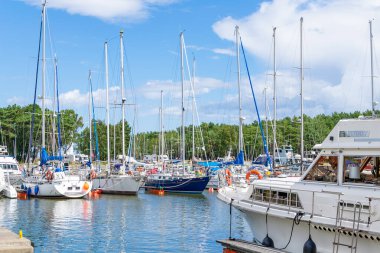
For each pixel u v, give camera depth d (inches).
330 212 560.4
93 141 3841.0
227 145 4128.9
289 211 605.0
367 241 518.0
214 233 982.4
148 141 4803.2
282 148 3083.2
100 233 977.5
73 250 823.1
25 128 3841.0
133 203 1517.0
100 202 1534.2
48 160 1772.9
